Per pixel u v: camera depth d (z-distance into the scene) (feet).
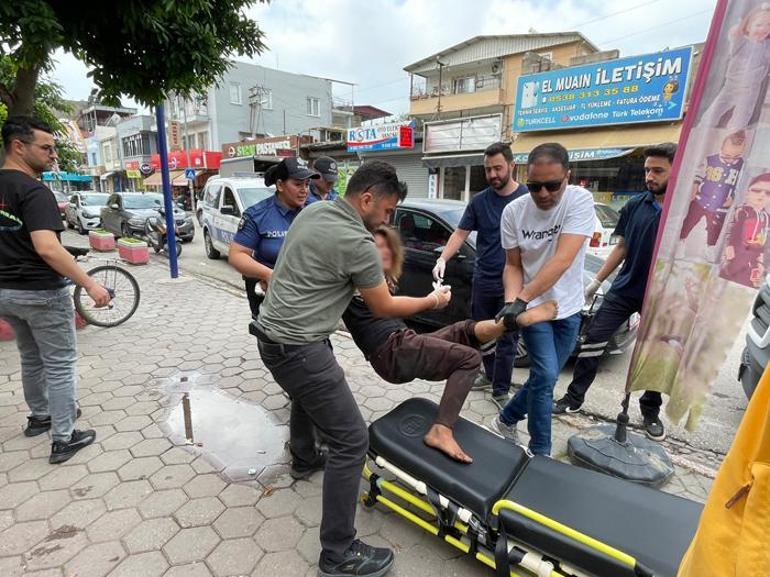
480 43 75.15
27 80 13.43
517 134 44.60
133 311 17.61
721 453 9.49
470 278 14.44
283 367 5.80
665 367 7.07
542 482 6.12
